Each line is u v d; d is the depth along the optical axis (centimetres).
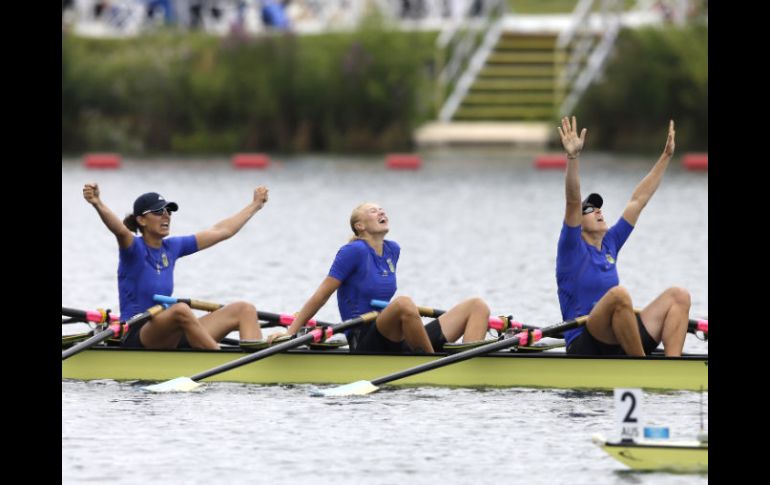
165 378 5112
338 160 15712
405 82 16425
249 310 5222
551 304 6925
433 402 4759
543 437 4256
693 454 3816
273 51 16688
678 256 8631
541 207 11469
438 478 3825
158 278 5234
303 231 9988
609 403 4738
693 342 5991
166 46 17075
